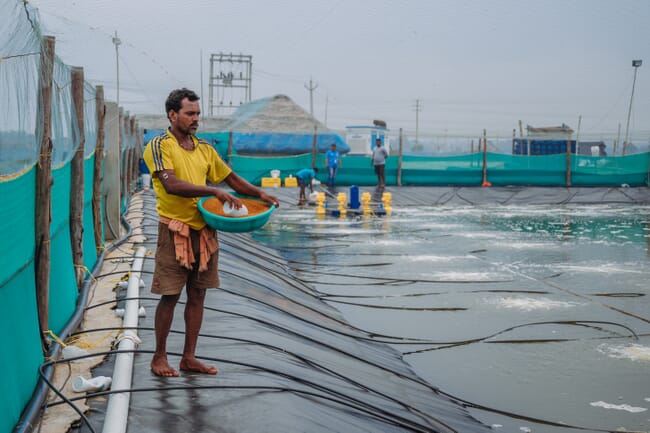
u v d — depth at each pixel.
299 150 36.78
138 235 13.05
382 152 34.28
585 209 30.11
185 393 4.61
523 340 8.67
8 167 4.27
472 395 6.81
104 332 6.26
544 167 36.34
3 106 4.05
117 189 12.26
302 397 4.95
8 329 4.26
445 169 35.88
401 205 32.16
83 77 8.20
